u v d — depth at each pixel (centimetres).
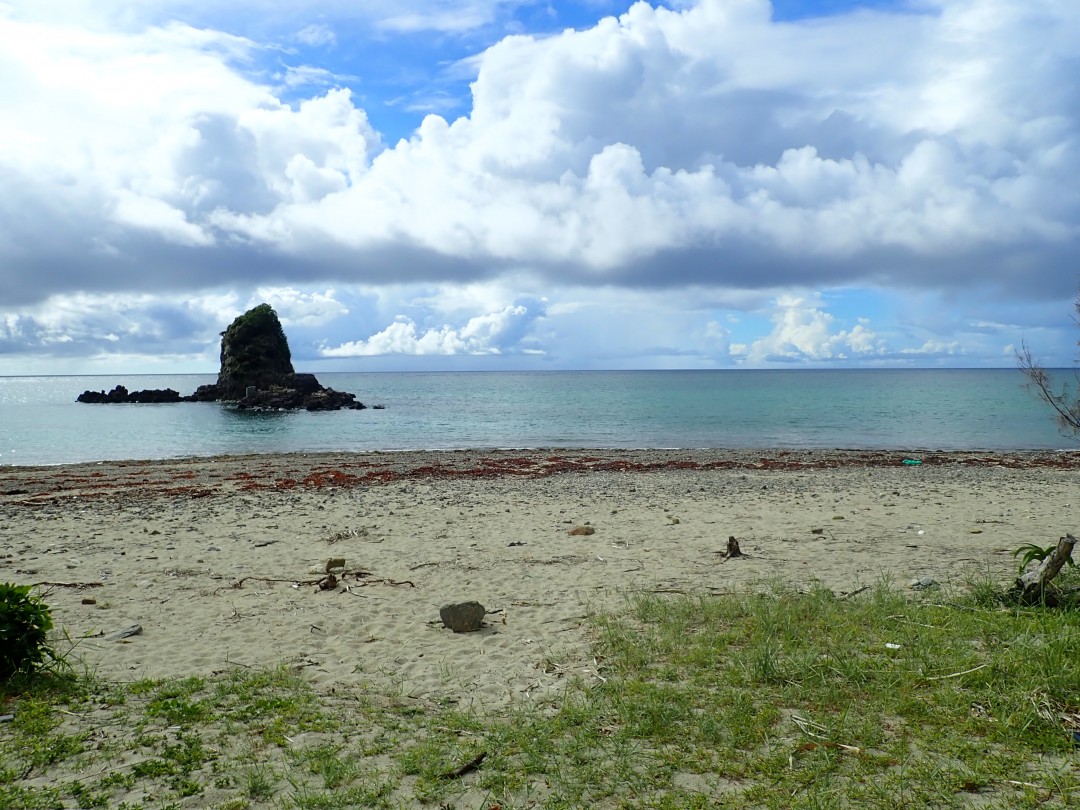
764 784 483
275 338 10369
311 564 1223
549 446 4488
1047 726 543
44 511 1803
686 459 3350
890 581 1041
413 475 2630
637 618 882
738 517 1673
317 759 530
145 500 2002
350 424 6288
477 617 876
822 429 5400
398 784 496
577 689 665
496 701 652
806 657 684
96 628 873
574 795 475
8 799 471
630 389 13500
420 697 663
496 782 496
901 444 4425
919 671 651
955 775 482
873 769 496
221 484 2394
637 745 543
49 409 8988
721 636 775
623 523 1596
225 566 1210
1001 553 1260
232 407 9194
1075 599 830
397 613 951
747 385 15262
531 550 1324
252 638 843
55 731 575
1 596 688
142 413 8112
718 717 579
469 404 9112
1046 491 2139
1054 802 450
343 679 709
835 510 1775
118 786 493
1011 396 9931
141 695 656
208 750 544
